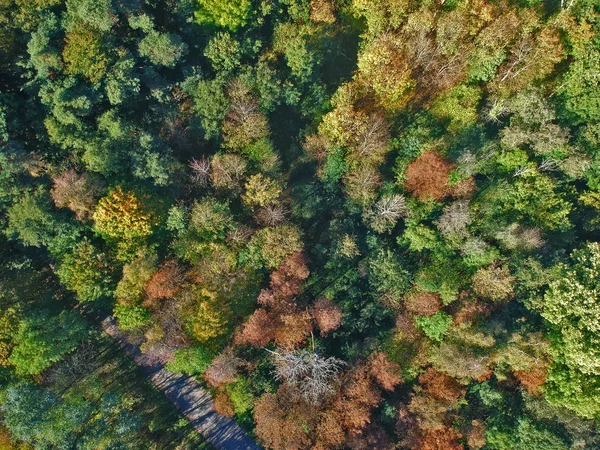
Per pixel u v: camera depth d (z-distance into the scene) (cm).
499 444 4741
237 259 5169
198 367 5038
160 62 5059
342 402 4916
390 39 5128
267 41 5541
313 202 5456
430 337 5056
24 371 4691
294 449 4756
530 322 4944
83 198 4816
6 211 4972
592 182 5178
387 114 5466
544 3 5328
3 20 4653
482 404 4950
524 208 5212
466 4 5034
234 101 5181
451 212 5006
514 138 5056
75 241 5053
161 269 4975
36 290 5234
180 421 5416
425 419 4775
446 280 5038
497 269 4991
